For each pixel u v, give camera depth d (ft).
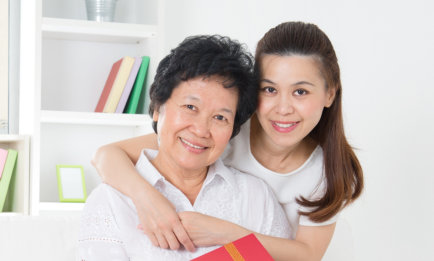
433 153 4.44
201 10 8.04
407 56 4.77
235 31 7.34
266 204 4.19
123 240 3.66
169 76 3.52
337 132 4.26
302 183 4.48
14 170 8.86
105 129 9.44
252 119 4.41
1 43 8.86
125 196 3.80
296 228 4.69
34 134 8.00
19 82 9.14
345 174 4.33
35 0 8.04
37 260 4.38
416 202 4.66
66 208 8.10
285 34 3.85
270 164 4.46
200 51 3.46
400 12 4.85
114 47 9.55
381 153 5.13
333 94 4.08
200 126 3.49
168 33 8.72
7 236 4.38
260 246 3.33
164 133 3.62
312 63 3.82
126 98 8.50
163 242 3.60
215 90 3.49
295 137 3.93
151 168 3.89
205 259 3.25
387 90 5.03
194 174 3.90
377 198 5.20
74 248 4.49
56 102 9.27
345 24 5.57
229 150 4.56
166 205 3.64
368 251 5.34
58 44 9.28
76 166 8.64
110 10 8.77
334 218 4.41
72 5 9.50
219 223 3.68
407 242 4.77
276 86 3.81
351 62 5.55
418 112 4.63
